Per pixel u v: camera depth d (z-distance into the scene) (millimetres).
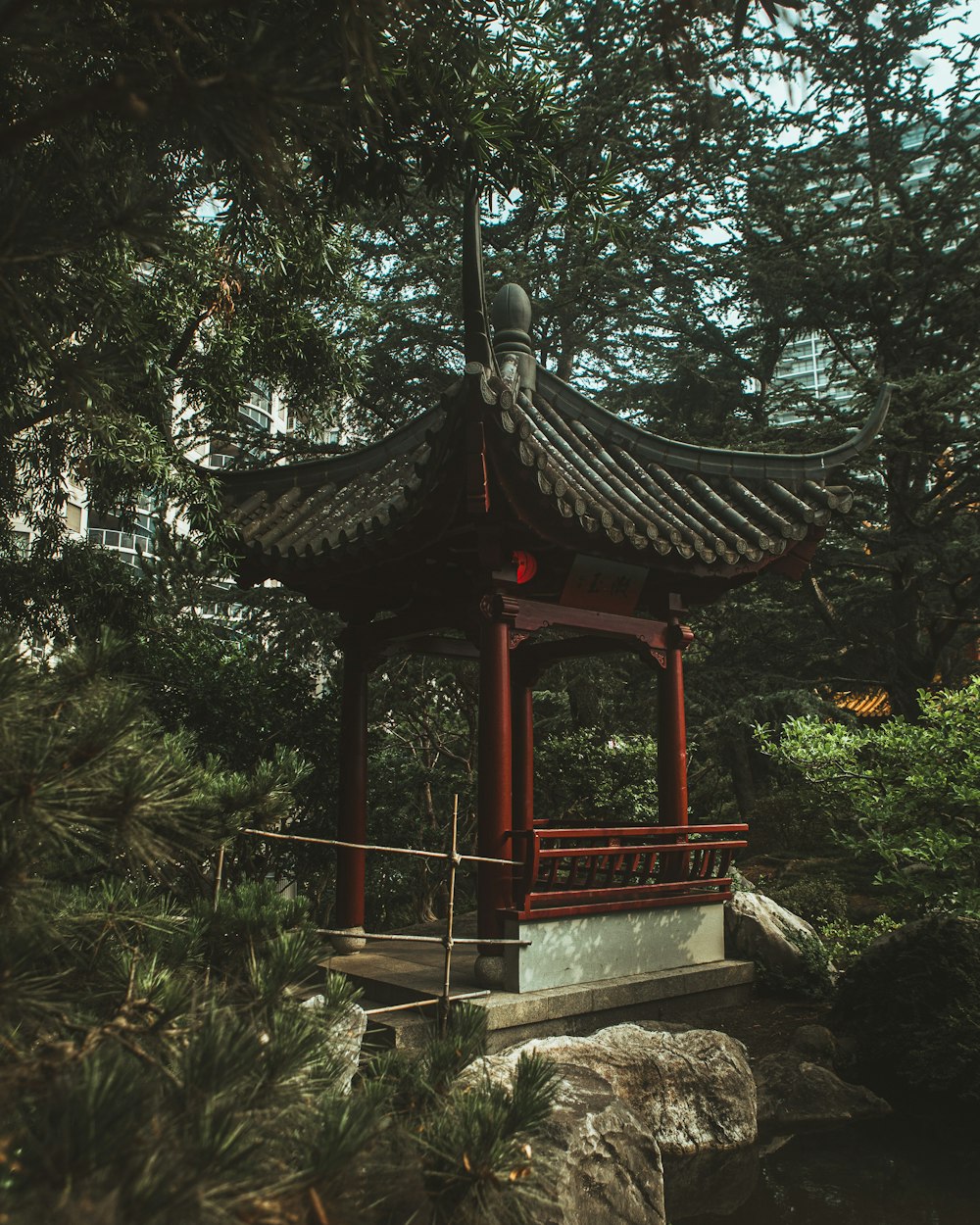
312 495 8125
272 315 8000
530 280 16625
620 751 11445
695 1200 4953
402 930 9750
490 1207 2350
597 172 6121
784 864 14336
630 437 8047
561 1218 3896
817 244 17797
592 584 7109
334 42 2500
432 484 5949
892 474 16625
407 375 17109
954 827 7363
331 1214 1857
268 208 4070
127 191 2477
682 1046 5805
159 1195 1494
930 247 17484
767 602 17125
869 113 16875
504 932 6379
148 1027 2352
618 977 6746
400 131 5258
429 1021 5738
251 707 8953
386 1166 2166
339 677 11602
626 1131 4512
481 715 6664
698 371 17719
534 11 5355
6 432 5727
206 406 7969
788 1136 5809
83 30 2479
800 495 7652
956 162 17578
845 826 13867
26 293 2840
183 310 6617
